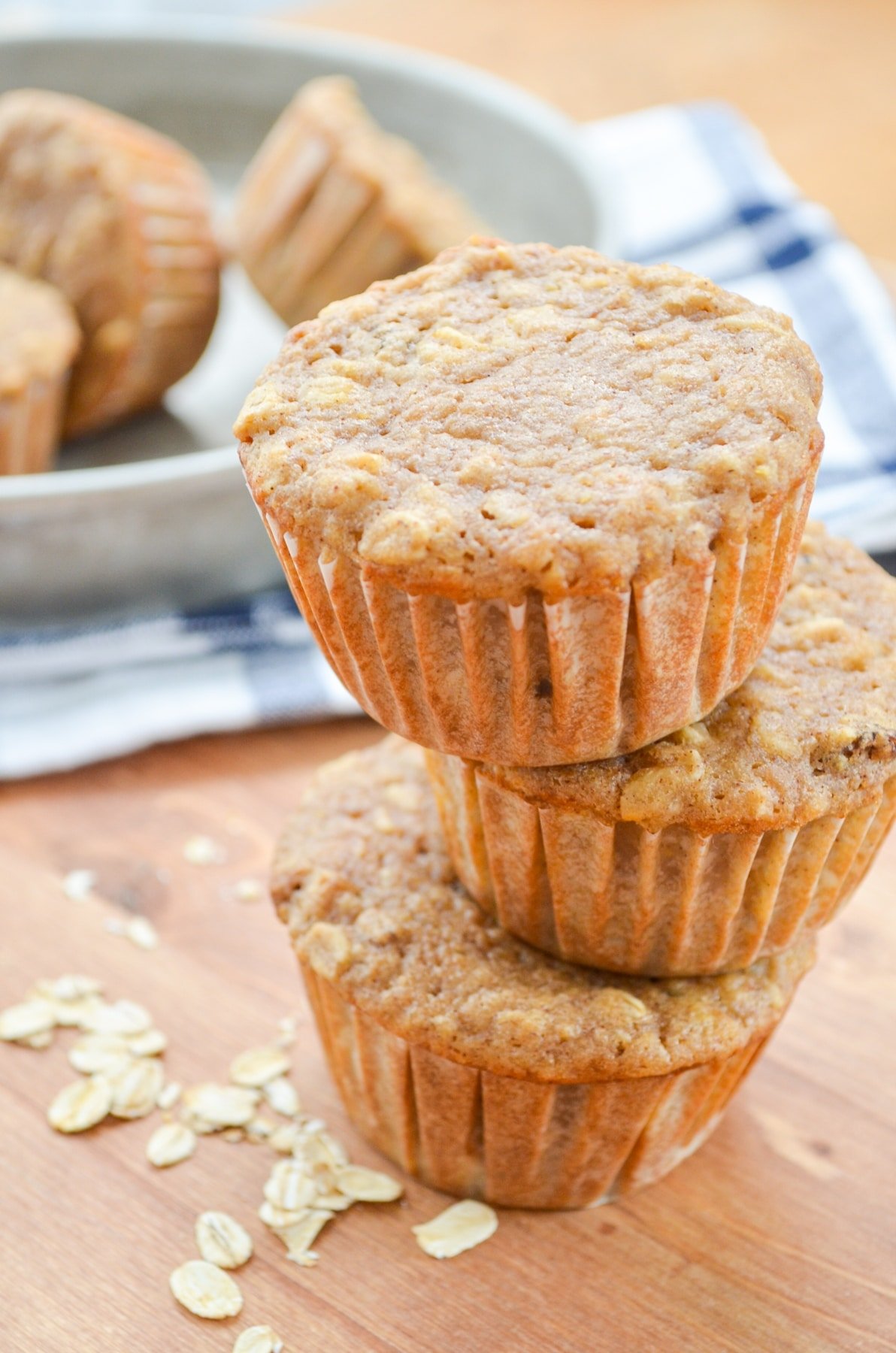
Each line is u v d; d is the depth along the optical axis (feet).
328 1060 1.26
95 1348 1.17
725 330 1.13
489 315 1.15
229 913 1.40
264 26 2.39
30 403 1.59
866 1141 1.27
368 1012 1.19
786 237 1.80
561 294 1.16
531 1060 1.17
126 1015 1.33
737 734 1.15
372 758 1.31
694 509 1.07
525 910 1.19
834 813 1.14
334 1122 1.28
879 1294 1.20
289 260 1.71
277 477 1.10
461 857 1.22
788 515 1.09
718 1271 1.21
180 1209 1.23
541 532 1.06
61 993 1.34
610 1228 1.23
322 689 1.52
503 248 1.18
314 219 1.69
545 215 1.87
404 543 1.06
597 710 1.10
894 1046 1.32
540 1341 1.18
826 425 1.63
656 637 1.08
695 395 1.10
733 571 1.08
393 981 1.19
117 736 1.50
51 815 1.46
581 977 1.20
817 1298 1.20
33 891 1.41
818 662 1.18
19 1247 1.22
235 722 1.51
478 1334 1.18
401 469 1.09
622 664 1.09
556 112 2.17
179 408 1.79
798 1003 1.34
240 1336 1.18
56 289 1.68
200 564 1.56
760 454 1.07
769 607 1.12
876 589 1.22
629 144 1.97
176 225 1.70
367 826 1.26
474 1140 1.22
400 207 1.66
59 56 1.98
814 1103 1.29
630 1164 1.23
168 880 1.42
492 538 1.06
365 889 1.23
